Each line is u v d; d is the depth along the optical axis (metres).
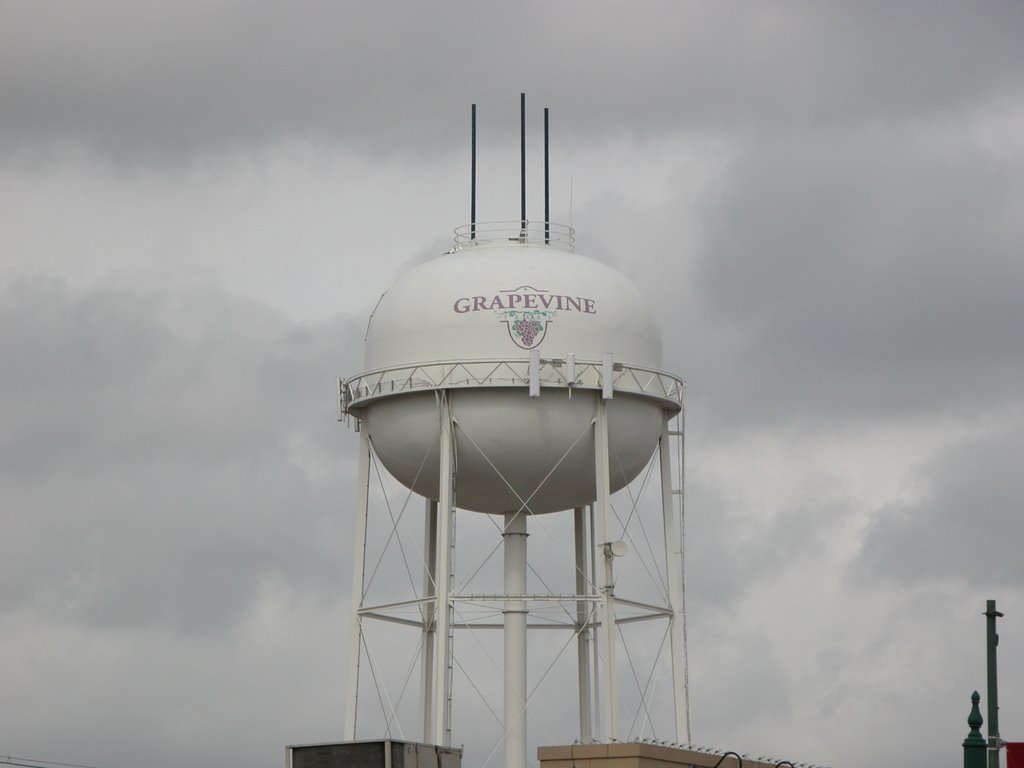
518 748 55.75
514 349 54.50
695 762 45.84
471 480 55.47
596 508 54.50
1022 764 35.97
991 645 36.62
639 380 55.69
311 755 43.47
